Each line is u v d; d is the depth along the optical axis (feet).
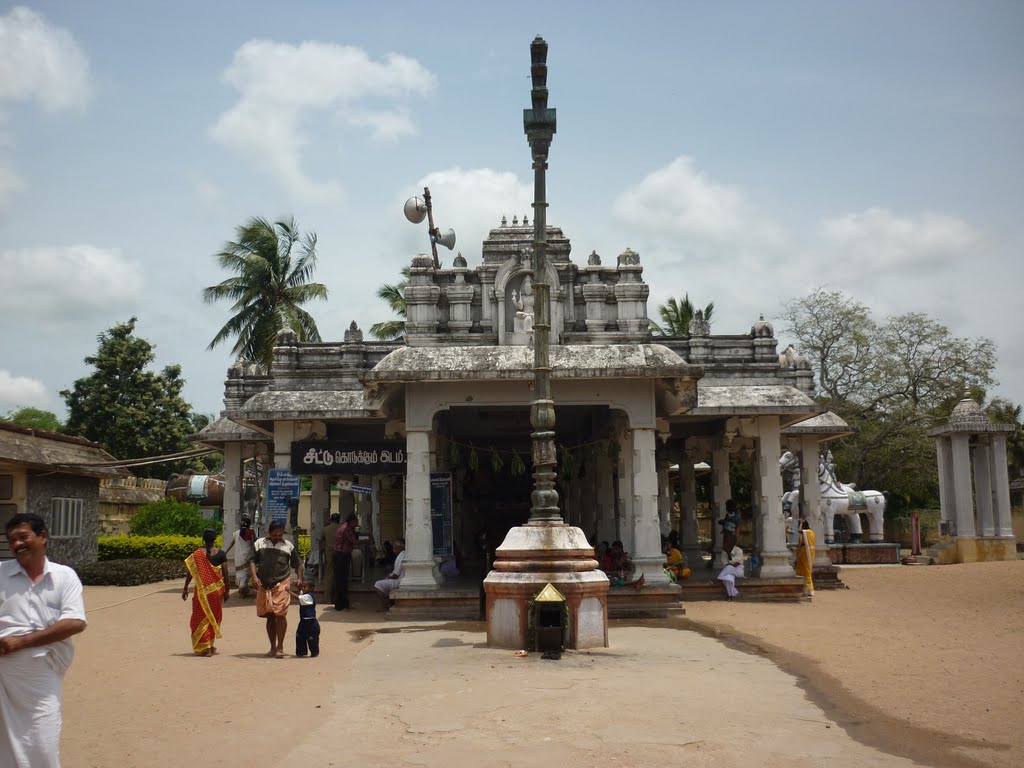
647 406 53.01
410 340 54.39
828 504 106.11
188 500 123.54
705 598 60.39
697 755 20.11
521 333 53.93
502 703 25.55
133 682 30.09
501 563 37.83
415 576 52.75
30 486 77.46
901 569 89.76
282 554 36.96
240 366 73.82
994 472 102.17
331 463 59.98
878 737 21.94
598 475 67.62
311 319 113.70
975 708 25.29
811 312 138.62
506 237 56.18
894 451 131.03
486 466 90.84
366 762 19.86
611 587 51.31
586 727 22.65
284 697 27.25
